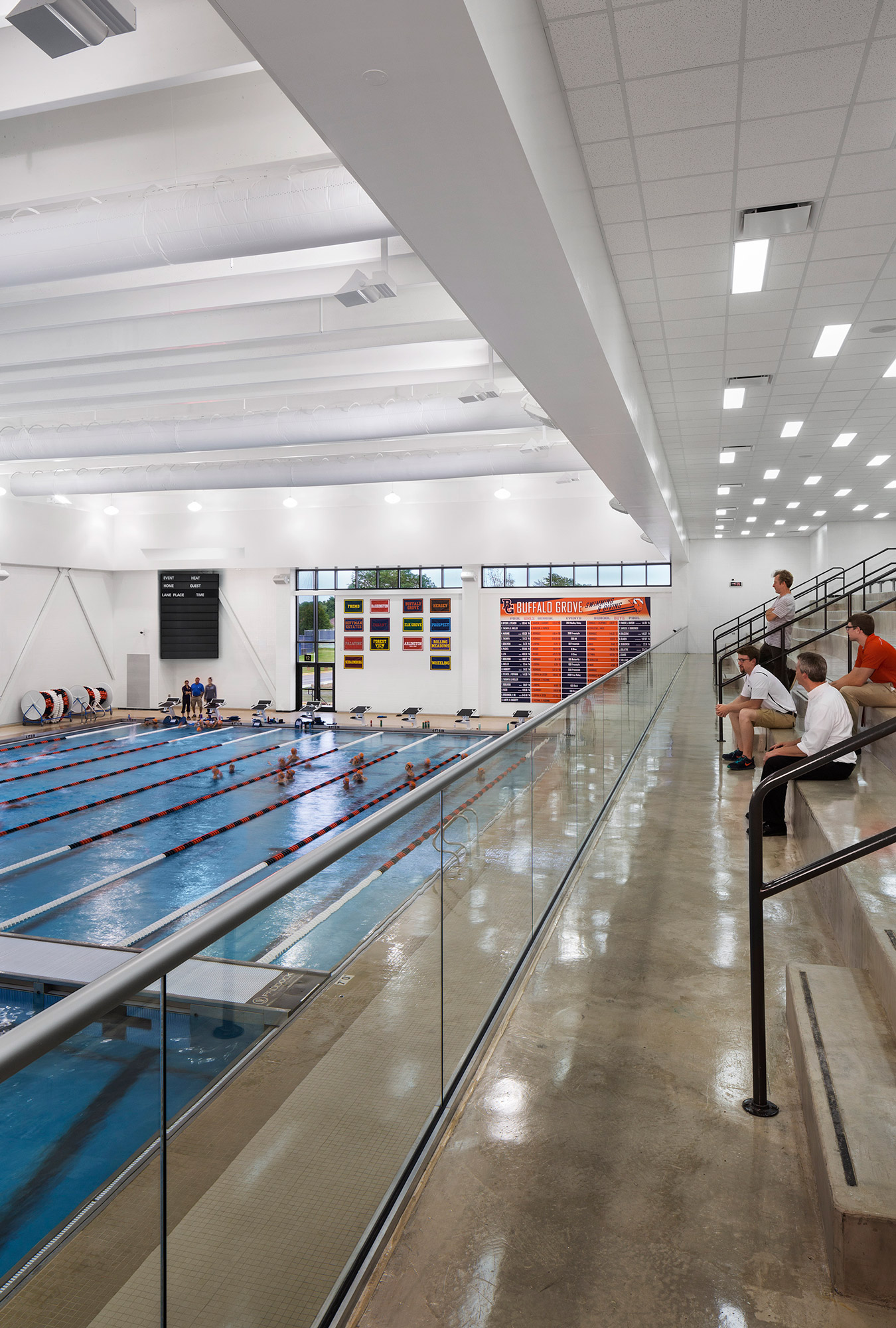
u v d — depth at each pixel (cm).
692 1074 250
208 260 629
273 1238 139
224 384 1138
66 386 1222
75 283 838
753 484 1509
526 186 345
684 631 2184
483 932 276
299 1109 149
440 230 385
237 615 2484
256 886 137
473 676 2305
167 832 1239
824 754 217
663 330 691
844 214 490
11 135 616
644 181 452
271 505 2384
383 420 1243
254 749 1959
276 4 237
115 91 475
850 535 2105
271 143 566
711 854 478
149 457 2038
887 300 623
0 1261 85
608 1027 280
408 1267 175
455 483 2231
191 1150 118
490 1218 190
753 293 610
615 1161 209
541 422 1186
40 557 2217
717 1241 181
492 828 288
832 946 341
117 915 895
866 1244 164
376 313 872
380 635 2383
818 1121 196
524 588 2289
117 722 2362
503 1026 281
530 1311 163
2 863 1085
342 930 169
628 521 2161
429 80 277
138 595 2516
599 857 477
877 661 569
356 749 1944
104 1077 100
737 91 375
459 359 1070
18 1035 86
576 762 470
